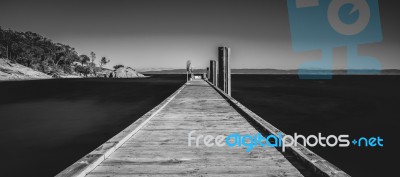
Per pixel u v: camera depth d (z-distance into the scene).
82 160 3.47
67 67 107.44
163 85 43.28
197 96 12.91
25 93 27.12
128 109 15.63
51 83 49.44
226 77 13.80
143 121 6.06
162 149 4.30
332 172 3.01
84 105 17.50
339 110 16.16
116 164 3.60
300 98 23.58
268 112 15.16
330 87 41.59
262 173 3.30
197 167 3.52
